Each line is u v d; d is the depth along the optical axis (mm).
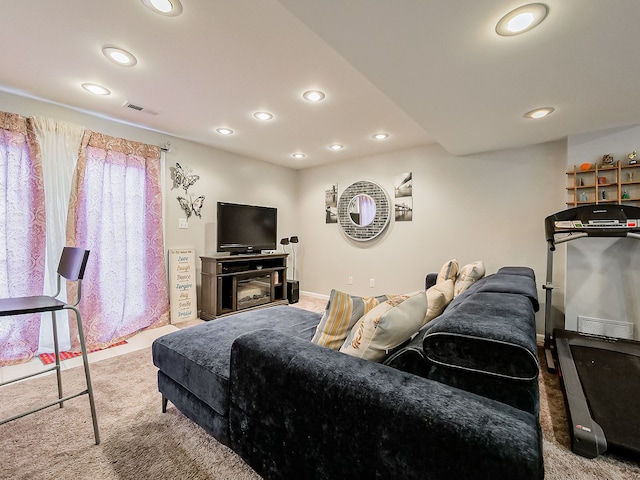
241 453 1253
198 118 2893
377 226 4160
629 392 1689
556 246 3021
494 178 3307
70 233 2639
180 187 3580
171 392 1658
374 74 1696
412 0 1143
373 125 3037
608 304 2656
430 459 744
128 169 3055
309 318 2166
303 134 3338
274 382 1097
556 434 1603
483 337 906
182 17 1528
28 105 2490
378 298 1534
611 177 2629
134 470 1325
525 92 1910
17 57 1896
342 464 911
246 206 4055
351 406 886
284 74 2076
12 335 2396
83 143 2723
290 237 5016
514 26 1291
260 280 4168
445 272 2758
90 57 1891
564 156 2920
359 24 1282
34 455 1405
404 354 1051
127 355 2578
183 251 3568
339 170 4609
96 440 1489
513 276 2123
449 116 2311
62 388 2006
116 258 2959
